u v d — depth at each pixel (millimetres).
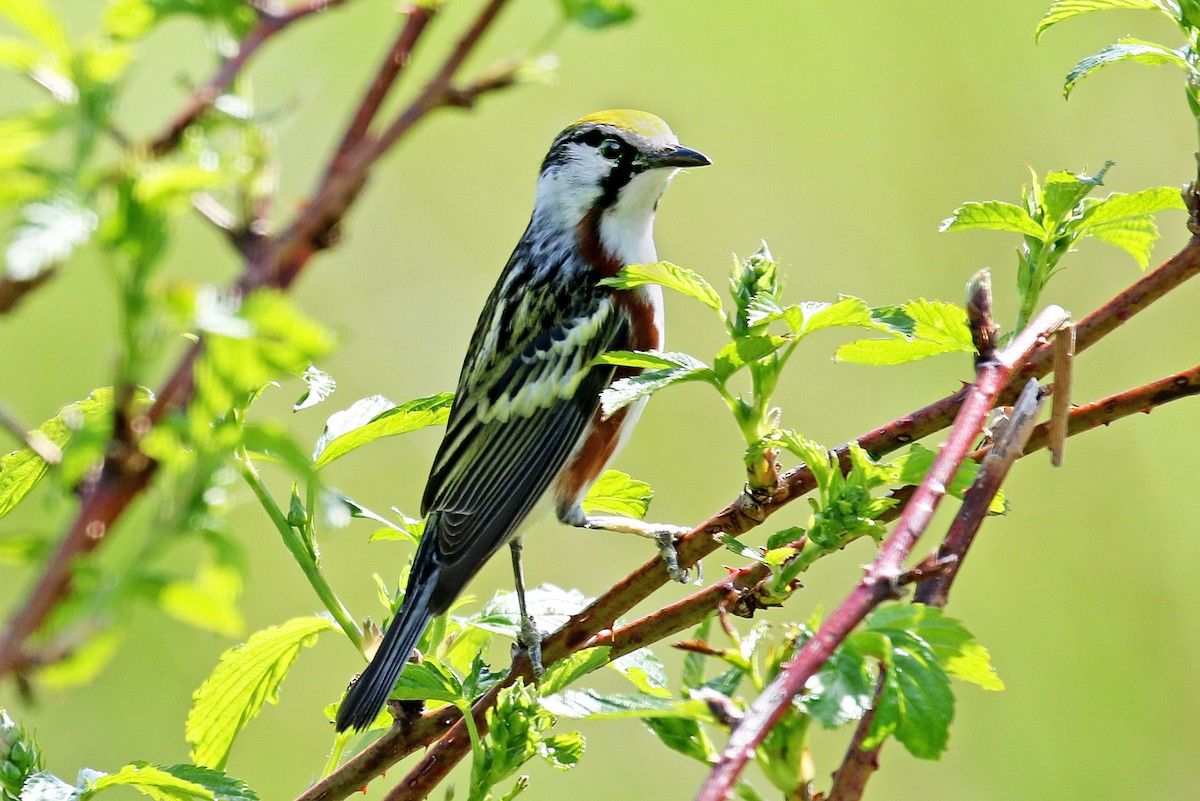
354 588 15820
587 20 3244
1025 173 18125
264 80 18281
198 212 3150
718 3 18703
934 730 4609
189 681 13719
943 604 4848
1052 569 15875
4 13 3033
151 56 16922
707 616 6152
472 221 18672
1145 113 17938
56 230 2840
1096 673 15359
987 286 5801
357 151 3137
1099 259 16922
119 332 2965
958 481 5473
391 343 17984
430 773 6117
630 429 10766
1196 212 6383
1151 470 16031
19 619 2795
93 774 5797
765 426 6336
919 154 18312
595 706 4820
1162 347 16531
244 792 5707
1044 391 5699
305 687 15055
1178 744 15008
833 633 4117
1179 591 15586
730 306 18078
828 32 18547
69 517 3061
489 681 6754
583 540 16156
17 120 2988
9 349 15477
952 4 18344
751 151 18578
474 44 3193
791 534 5723
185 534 2980
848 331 17281
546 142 18891
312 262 3129
